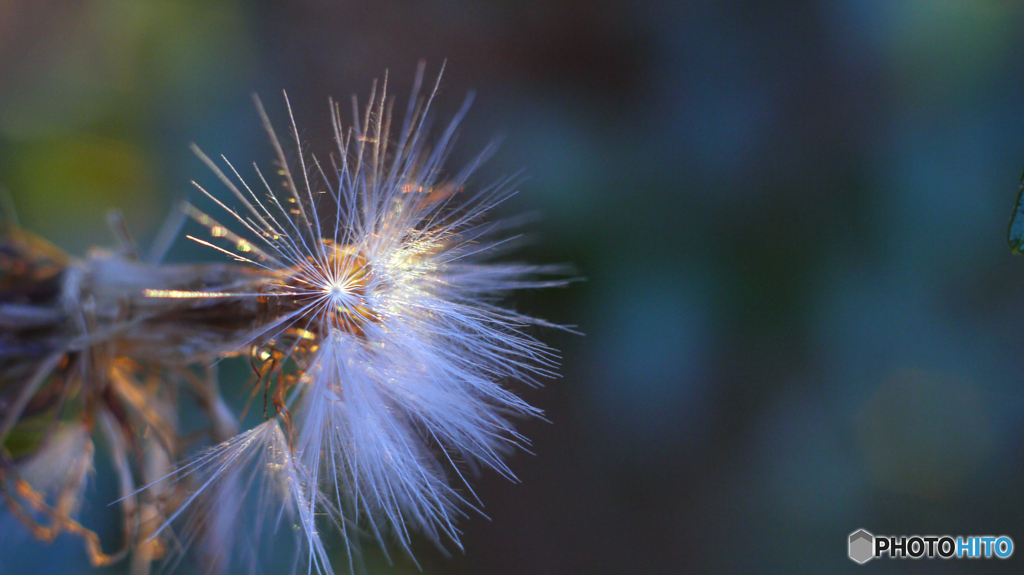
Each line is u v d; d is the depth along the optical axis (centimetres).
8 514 13
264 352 12
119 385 12
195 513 12
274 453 12
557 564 17
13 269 12
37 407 12
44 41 16
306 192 12
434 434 12
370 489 12
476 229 12
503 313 12
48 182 15
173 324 12
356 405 12
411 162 12
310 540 11
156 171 16
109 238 15
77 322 12
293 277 12
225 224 16
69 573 13
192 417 13
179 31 17
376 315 12
